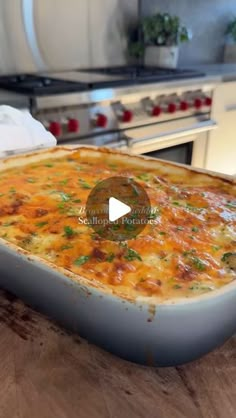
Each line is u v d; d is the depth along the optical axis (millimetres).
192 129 2057
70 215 697
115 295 450
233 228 673
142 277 540
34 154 979
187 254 589
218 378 489
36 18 1908
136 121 1851
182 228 662
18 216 710
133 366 506
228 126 2340
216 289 476
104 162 1011
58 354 521
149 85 1852
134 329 454
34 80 1762
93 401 456
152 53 2387
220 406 451
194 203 763
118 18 2281
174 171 918
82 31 2131
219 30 2898
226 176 855
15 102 1434
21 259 540
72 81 1752
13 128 1006
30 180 877
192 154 2174
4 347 530
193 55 2775
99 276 540
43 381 481
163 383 481
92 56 2229
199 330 453
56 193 798
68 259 583
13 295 633
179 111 2016
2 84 1652
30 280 548
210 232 657
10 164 937
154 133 1948
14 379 483
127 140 1816
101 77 1923
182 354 477
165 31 2320
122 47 2367
